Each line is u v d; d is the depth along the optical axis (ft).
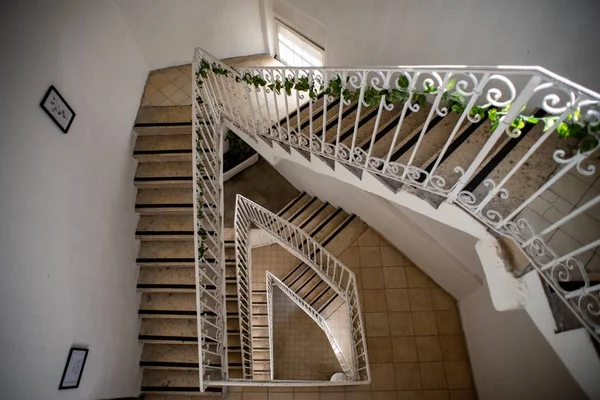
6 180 8.38
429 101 13.21
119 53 14.55
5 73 8.35
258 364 25.26
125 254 14.37
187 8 17.47
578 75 8.85
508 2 9.45
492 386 14.47
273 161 16.58
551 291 7.88
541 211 8.66
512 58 10.23
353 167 11.68
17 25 8.79
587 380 7.23
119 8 14.15
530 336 11.27
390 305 18.21
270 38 22.47
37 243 9.42
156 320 15.37
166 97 16.97
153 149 15.71
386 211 17.25
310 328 27.86
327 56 18.54
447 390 15.94
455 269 15.76
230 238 24.72
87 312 11.66
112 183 13.70
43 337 9.55
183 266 15.61
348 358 20.27
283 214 26.16
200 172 13.96
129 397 14.23
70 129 11.10
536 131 9.93
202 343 13.12
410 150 10.87
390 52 14.46
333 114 14.97
